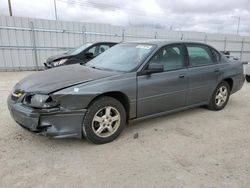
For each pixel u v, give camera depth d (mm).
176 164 2848
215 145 3377
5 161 2836
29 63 12227
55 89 2973
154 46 3971
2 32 11234
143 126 4062
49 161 2869
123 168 2740
